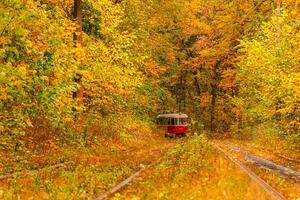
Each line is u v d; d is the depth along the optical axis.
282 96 28.33
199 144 24.72
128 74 27.41
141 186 12.51
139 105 46.44
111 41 27.42
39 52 15.48
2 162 15.33
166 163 17.58
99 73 25.16
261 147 30.91
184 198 10.52
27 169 14.80
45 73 16.31
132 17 41.34
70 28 18.77
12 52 14.41
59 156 18.77
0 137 18.12
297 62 28.47
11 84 13.51
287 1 30.84
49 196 10.43
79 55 19.05
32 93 16.22
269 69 29.19
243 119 49.19
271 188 12.39
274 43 32.12
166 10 49.22
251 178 13.70
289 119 30.45
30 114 17.69
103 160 18.86
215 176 13.73
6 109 16.03
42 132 22.06
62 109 18.47
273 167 18.66
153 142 38.59
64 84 17.25
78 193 10.80
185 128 50.38
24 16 13.62
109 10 27.23
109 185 12.47
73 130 25.00
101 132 29.11
